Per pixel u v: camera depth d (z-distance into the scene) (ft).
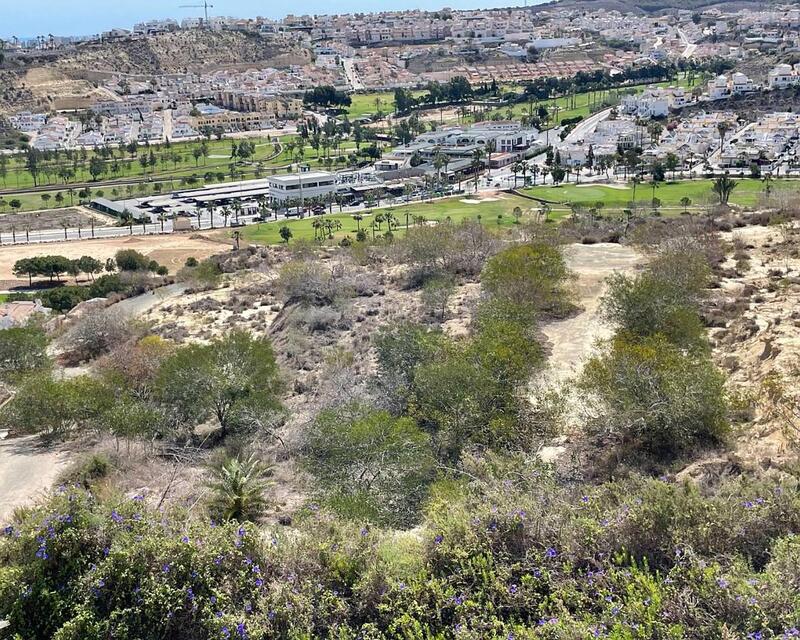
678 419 81.30
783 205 246.06
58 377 160.25
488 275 154.20
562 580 47.06
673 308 119.75
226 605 47.85
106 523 52.26
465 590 47.19
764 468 68.90
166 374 124.67
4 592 48.19
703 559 46.06
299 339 162.91
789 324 111.96
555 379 111.24
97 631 46.01
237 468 81.82
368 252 244.63
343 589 49.55
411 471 81.00
